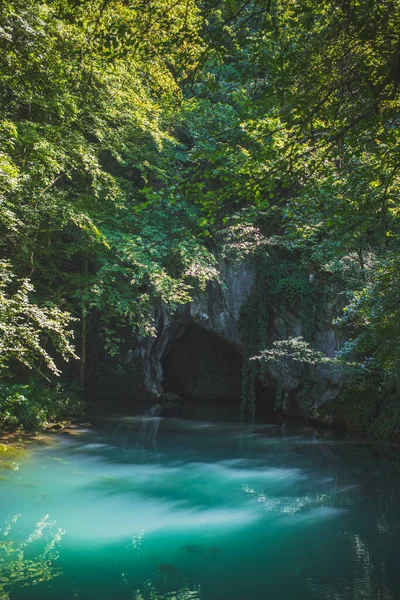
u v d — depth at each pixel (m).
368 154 9.35
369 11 5.82
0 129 12.64
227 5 6.80
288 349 19.72
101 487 10.88
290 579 6.88
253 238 18.58
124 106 16.22
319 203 8.93
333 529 8.84
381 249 15.27
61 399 18.48
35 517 9.03
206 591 6.50
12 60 12.01
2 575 6.84
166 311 22.36
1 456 12.84
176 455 13.98
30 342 12.93
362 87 6.30
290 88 7.10
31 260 16.42
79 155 14.99
